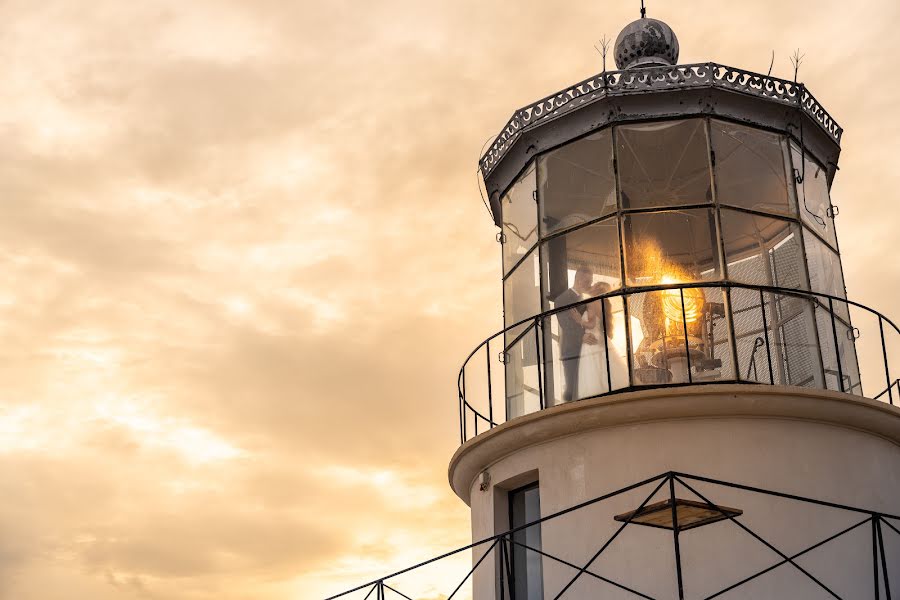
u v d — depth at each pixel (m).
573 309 14.78
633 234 14.69
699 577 12.56
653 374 13.91
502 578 14.11
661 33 16.77
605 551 13.05
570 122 15.57
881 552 11.52
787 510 12.81
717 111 15.05
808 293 14.40
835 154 16.31
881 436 13.77
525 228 16.02
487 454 14.70
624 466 13.27
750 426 13.14
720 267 14.35
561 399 14.54
